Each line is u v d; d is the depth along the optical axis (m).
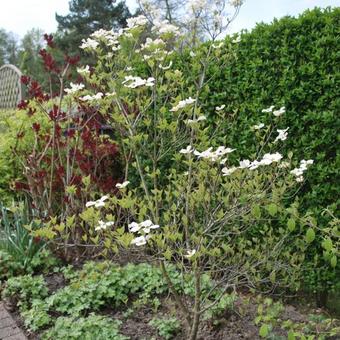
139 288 3.45
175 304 3.11
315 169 3.38
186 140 3.02
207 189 2.62
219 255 2.69
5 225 4.17
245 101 3.80
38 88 4.32
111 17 25.44
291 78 3.46
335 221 2.18
